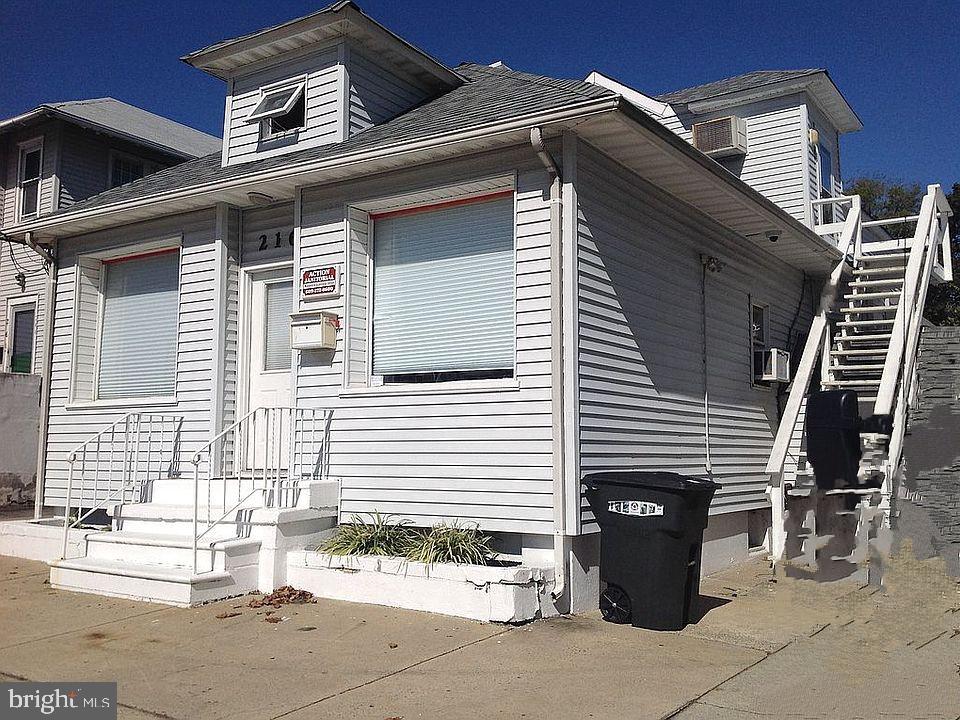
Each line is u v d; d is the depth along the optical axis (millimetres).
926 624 6719
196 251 9914
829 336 11852
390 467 8156
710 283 10242
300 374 8812
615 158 8203
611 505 6961
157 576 7422
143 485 9820
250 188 9094
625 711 4836
